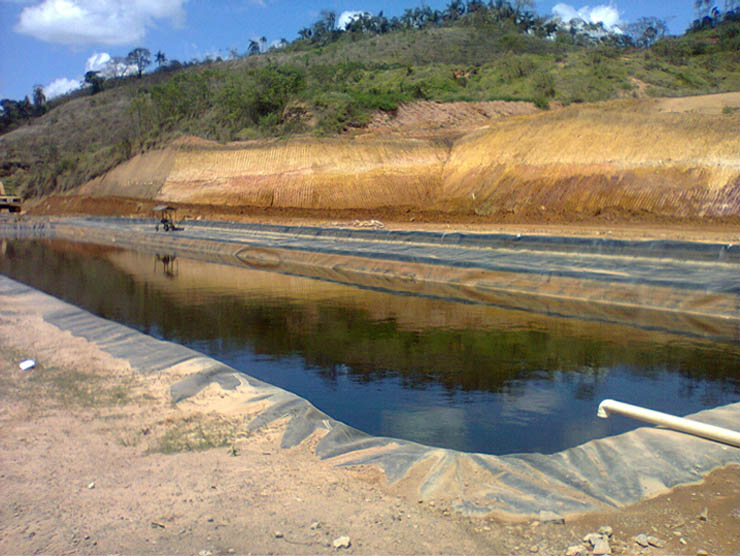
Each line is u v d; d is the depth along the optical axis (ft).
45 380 31.91
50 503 17.95
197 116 196.85
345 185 132.26
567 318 51.26
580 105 121.08
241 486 19.16
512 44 243.40
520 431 28.86
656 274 55.52
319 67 207.92
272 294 65.51
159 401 28.55
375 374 38.63
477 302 58.59
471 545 15.70
